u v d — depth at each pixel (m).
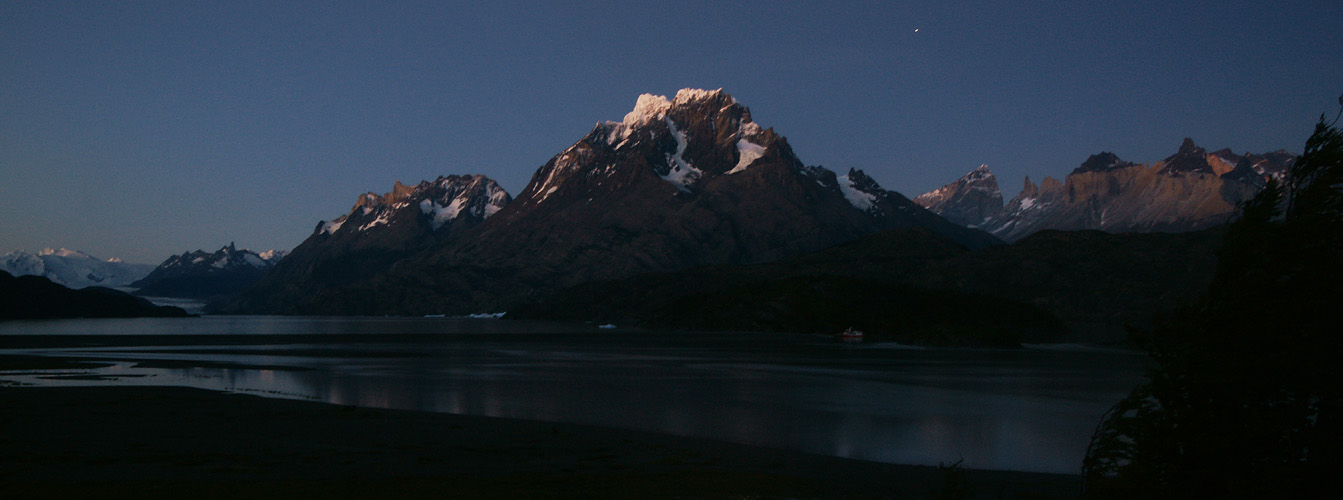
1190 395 17.55
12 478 23.42
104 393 47.41
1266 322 16.66
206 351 105.56
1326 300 16.11
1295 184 17.81
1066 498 25.56
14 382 59.91
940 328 138.00
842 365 85.62
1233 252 17.73
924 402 51.91
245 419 37.31
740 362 89.12
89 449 28.34
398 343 131.75
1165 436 17.34
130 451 28.12
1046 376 73.00
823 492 24.78
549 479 24.91
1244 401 16.89
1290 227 16.94
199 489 22.47
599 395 54.09
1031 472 30.30
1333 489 15.43
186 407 41.19
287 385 59.53
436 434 34.00
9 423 34.66
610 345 128.50
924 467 30.48
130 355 95.75
